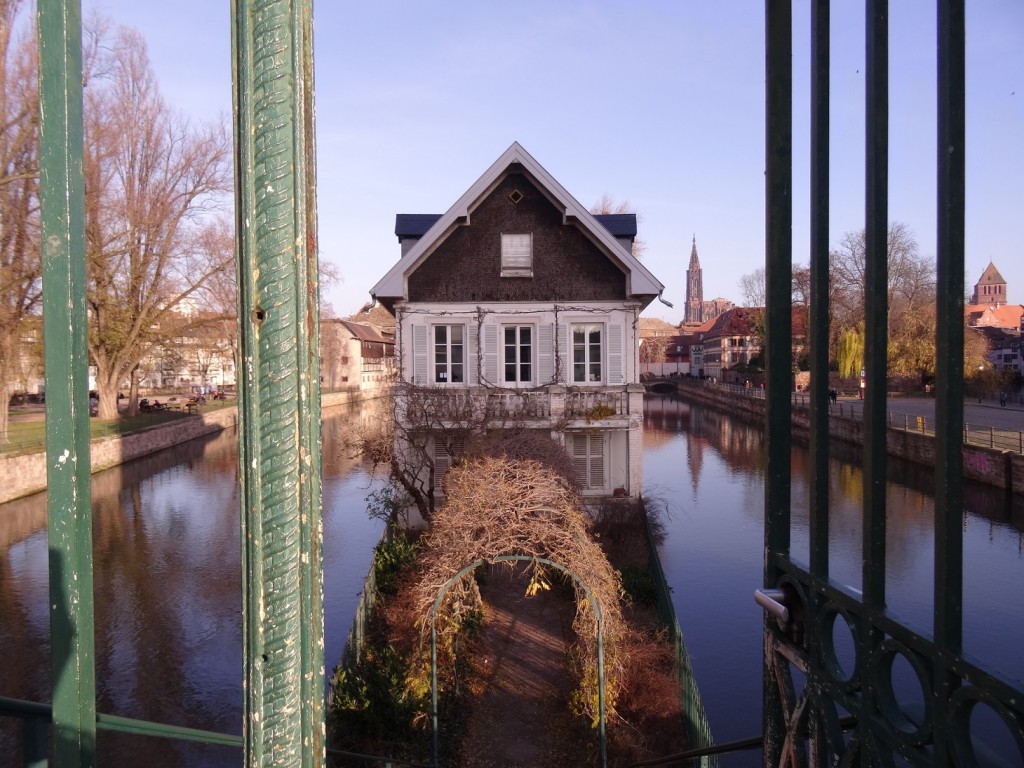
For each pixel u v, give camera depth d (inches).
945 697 51.3
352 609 567.8
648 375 4276.6
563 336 751.1
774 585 79.9
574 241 753.6
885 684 59.9
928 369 1715.1
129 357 1413.6
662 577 483.2
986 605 557.6
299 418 55.4
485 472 408.8
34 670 455.2
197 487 1079.0
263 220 54.7
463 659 411.5
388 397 746.8
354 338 3026.6
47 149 60.6
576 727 350.9
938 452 52.1
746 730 385.1
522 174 754.8
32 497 931.3
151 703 424.8
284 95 55.0
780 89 78.4
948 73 51.4
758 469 1215.6
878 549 60.2
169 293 1350.9
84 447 63.0
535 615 502.6
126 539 783.1
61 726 61.9
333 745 322.7
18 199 792.9
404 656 396.2
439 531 398.9
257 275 54.8
